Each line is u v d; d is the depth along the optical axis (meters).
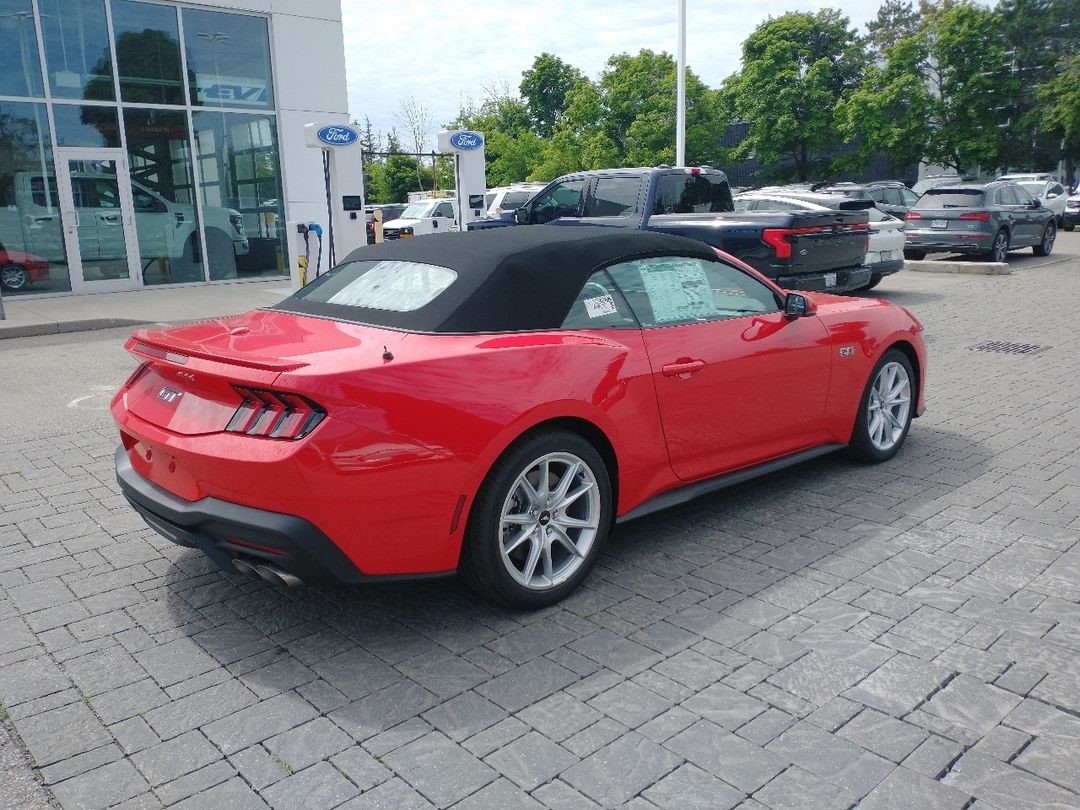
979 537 4.29
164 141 15.43
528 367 3.46
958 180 25.02
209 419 3.23
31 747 2.76
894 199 22.44
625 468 3.86
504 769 2.61
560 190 11.12
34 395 7.61
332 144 11.88
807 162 48.91
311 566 3.08
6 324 11.14
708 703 2.94
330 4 16.88
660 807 2.44
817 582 3.83
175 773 2.62
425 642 3.38
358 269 4.28
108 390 7.79
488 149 59.97
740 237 9.17
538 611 3.62
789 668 3.14
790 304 4.64
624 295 4.03
